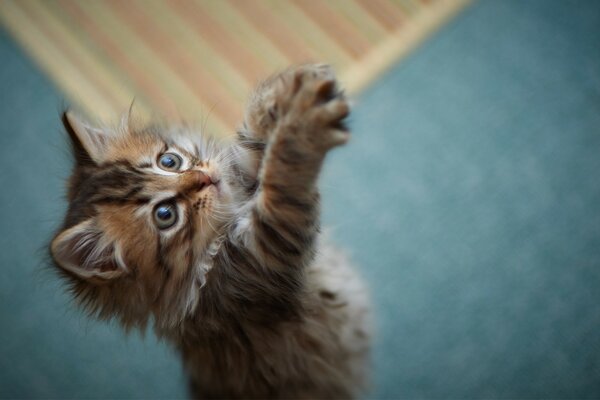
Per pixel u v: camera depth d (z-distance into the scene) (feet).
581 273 2.03
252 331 1.55
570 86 2.16
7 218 2.23
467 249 2.09
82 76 2.30
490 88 2.18
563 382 1.97
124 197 1.51
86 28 2.34
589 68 2.16
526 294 2.04
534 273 2.05
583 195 2.08
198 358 1.62
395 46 2.23
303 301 1.56
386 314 2.08
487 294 2.06
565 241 2.06
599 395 1.94
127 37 2.32
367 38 2.25
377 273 2.10
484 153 2.14
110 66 2.30
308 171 1.36
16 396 2.11
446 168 2.15
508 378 1.99
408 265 2.10
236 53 2.26
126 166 1.56
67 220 1.52
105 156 1.61
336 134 1.33
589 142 2.12
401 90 2.21
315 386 1.69
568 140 2.13
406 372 2.03
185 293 1.54
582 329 2.00
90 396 2.10
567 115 2.14
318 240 1.53
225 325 1.54
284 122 1.34
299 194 1.38
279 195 1.38
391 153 2.17
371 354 1.91
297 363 1.64
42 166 2.26
